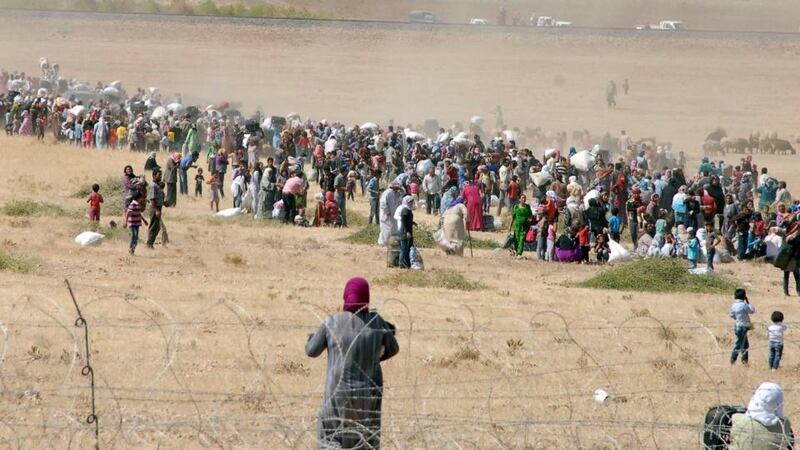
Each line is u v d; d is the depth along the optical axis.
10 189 169.38
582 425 52.28
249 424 51.72
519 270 125.88
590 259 139.12
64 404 54.53
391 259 119.25
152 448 47.94
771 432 43.78
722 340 83.50
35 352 64.88
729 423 45.97
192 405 55.50
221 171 178.00
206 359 66.81
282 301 90.81
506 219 162.50
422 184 182.12
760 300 109.69
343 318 41.56
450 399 58.88
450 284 107.62
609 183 168.62
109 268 106.19
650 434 53.25
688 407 61.06
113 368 63.03
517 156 189.50
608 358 73.19
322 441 41.09
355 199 189.00
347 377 41.03
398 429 49.03
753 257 144.88
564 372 67.94
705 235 133.75
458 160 194.75
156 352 67.88
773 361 73.88
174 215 155.12
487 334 79.69
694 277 116.56
